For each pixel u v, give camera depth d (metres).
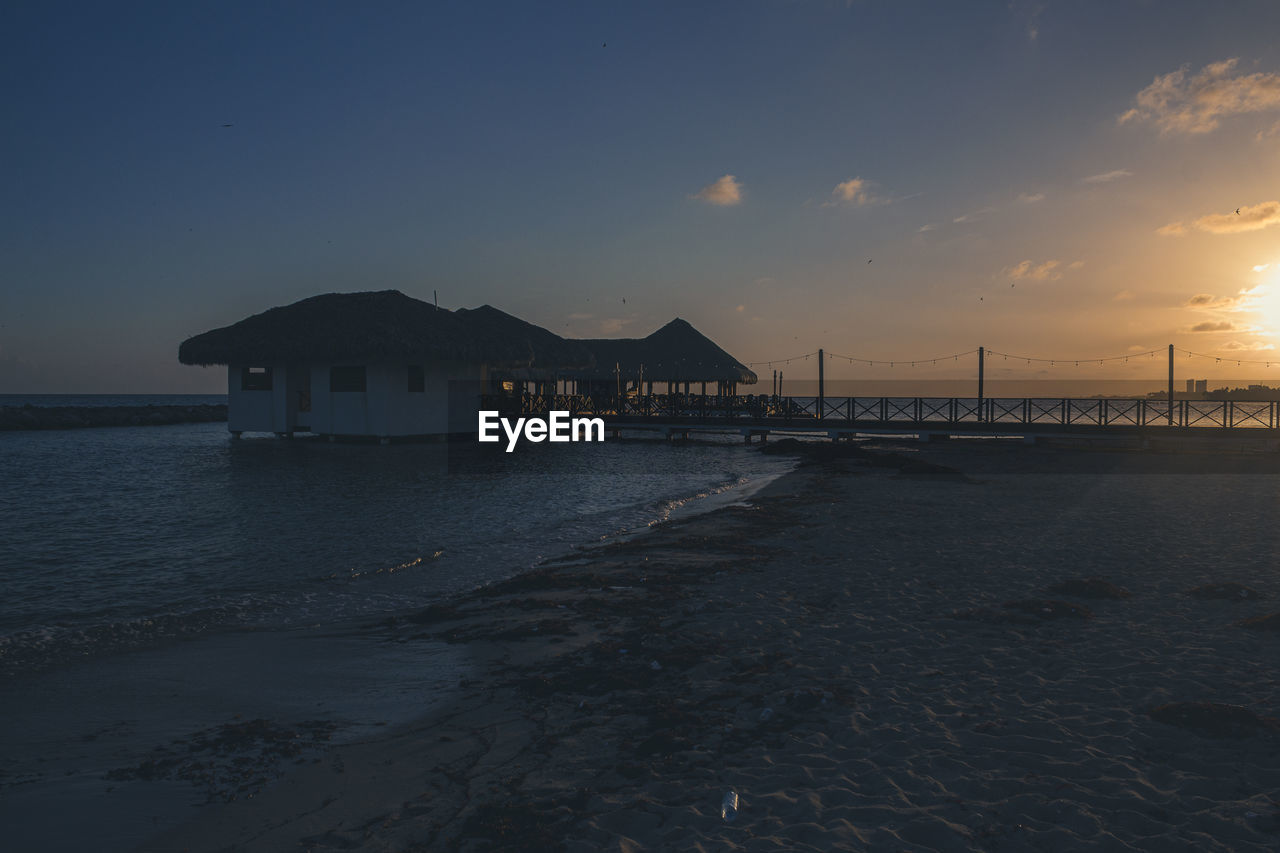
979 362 31.81
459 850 3.19
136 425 51.12
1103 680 4.98
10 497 15.26
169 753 4.25
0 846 3.25
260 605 7.53
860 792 3.57
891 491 15.75
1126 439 26.14
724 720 4.54
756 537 10.77
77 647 6.21
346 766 4.07
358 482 18.27
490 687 5.27
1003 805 3.39
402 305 30.94
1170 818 3.22
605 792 3.69
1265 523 11.26
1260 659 5.30
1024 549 9.51
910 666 5.39
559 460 25.00
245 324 31.97
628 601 7.39
